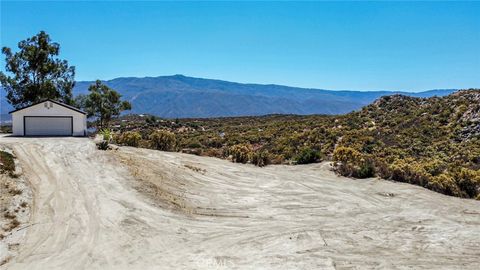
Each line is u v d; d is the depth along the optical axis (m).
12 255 8.84
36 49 41.47
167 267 8.41
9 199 11.73
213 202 14.25
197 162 21.62
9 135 27.94
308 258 8.80
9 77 40.91
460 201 15.10
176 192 14.85
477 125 28.38
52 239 9.80
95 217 11.40
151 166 17.94
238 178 18.67
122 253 9.20
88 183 14.34
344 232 10.88
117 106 44.53
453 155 23.72
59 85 43.53
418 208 13.91
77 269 8.31
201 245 9.86
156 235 10.49
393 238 10.30
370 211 13.55
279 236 10.51
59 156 17.61
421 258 8.76
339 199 15.16
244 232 10.98
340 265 8.34
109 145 22.62
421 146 27.11
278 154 29.27
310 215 12.98
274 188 16.95
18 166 15.02
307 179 19.02
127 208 12.34
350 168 20.25
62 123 28.48
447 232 10.84
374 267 8.21
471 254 9.05
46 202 12.12
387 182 18.38
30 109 27.88
